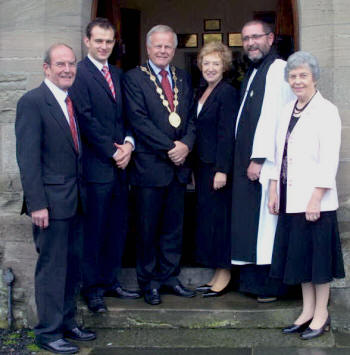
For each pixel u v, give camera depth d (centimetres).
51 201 357
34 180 351
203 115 411
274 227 394
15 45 412
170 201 412
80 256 381
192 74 745
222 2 734
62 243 362
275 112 386
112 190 399
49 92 361
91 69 388
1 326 424
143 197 405
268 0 727
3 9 411
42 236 362
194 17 740
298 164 365
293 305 402
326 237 361
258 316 396
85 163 392
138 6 734
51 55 355
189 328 401
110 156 387
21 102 356
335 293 402
